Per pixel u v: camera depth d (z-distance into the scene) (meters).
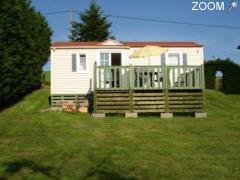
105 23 49.03
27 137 12.22
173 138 11.88
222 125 14.59
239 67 30.25
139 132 13.12
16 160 9.14
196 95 17.75
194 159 9.12
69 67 22.70
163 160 9.05
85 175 7.82
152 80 17.81
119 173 7.96
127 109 17.59
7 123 15.25
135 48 23.22
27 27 22.50
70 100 22.56
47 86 31.20
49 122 15.49
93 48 22.75
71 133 12.95
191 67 17.83
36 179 7.60
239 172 7.99
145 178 7.61
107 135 12.55
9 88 19.69
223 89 30.25
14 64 19.86
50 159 9.22
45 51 29.81
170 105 17.66
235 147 10.47
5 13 18.95
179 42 24.77
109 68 17.88
